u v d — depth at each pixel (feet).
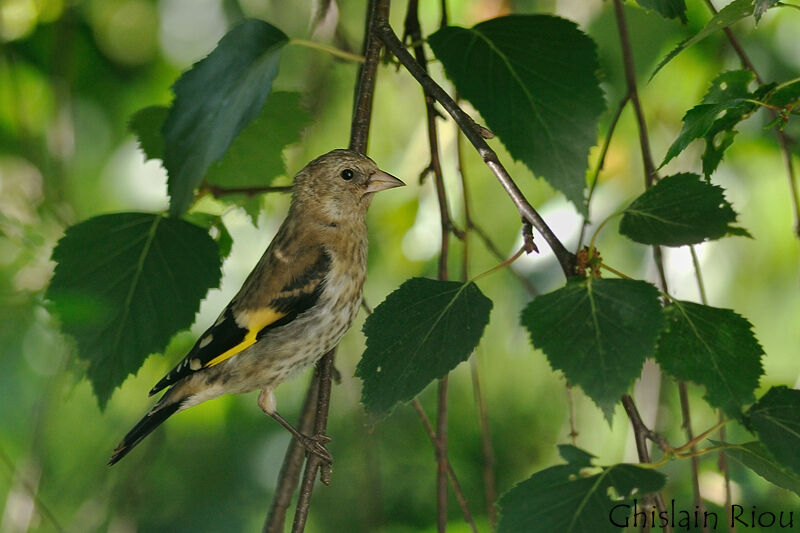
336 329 28.07
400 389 17.33
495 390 36.27
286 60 35.70
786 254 31.37
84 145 38.19
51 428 31.89
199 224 26.45
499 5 32.24
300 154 35.53
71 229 23.29
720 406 16.72
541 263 31.04
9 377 26.40
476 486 38.55
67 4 35.73
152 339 22.68
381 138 36.35
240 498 37.81
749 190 31.68
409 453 39.73
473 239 33.99
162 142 26.96
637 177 31.86
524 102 20.83
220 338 27.22
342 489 37.45
